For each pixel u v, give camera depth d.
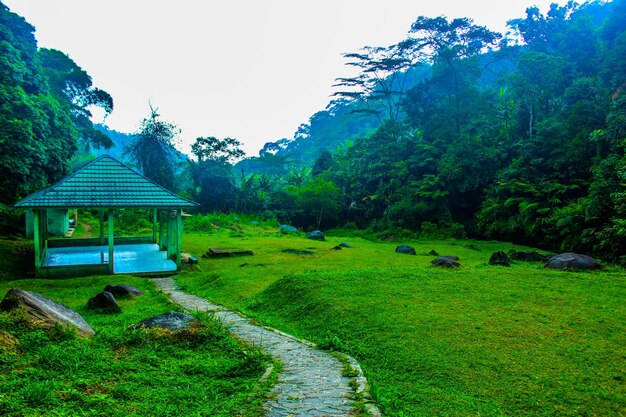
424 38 42.66
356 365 5.55
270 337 7.00
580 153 24.64
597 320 7.26
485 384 5.22
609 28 38.06
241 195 43.59
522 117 31.25
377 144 40.34
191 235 26.59
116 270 15.67
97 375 4.62
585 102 26.39
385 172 37.84
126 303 10.40
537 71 31.55
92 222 30.67
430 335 6.64
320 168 50.59
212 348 6.06
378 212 38.41
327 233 38.00
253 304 9.82
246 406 4.13
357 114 88.81
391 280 10.02
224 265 17.34
